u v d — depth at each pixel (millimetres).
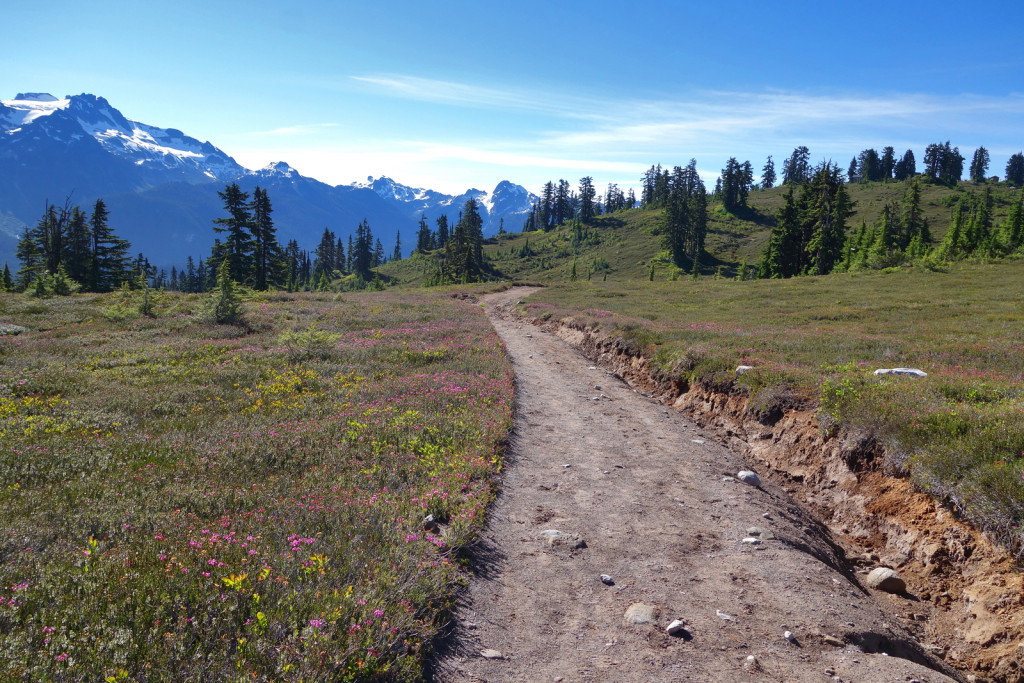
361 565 6617
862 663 6090
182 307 38406
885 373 15000
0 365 19828
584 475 11828
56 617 4898
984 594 7402
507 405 16109
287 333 24859
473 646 5992
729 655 6113
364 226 193750
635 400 19266
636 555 8445
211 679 4441
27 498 8383
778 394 14688
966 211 143750
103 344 25625
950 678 6098
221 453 11219
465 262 125625
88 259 78688
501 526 9125
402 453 11719
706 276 136125
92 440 11734
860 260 73188
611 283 76500
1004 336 20062
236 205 76188
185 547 6691
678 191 173250
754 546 8781
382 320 35188
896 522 9438
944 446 9320
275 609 5395
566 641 6273
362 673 4906
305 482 9945
